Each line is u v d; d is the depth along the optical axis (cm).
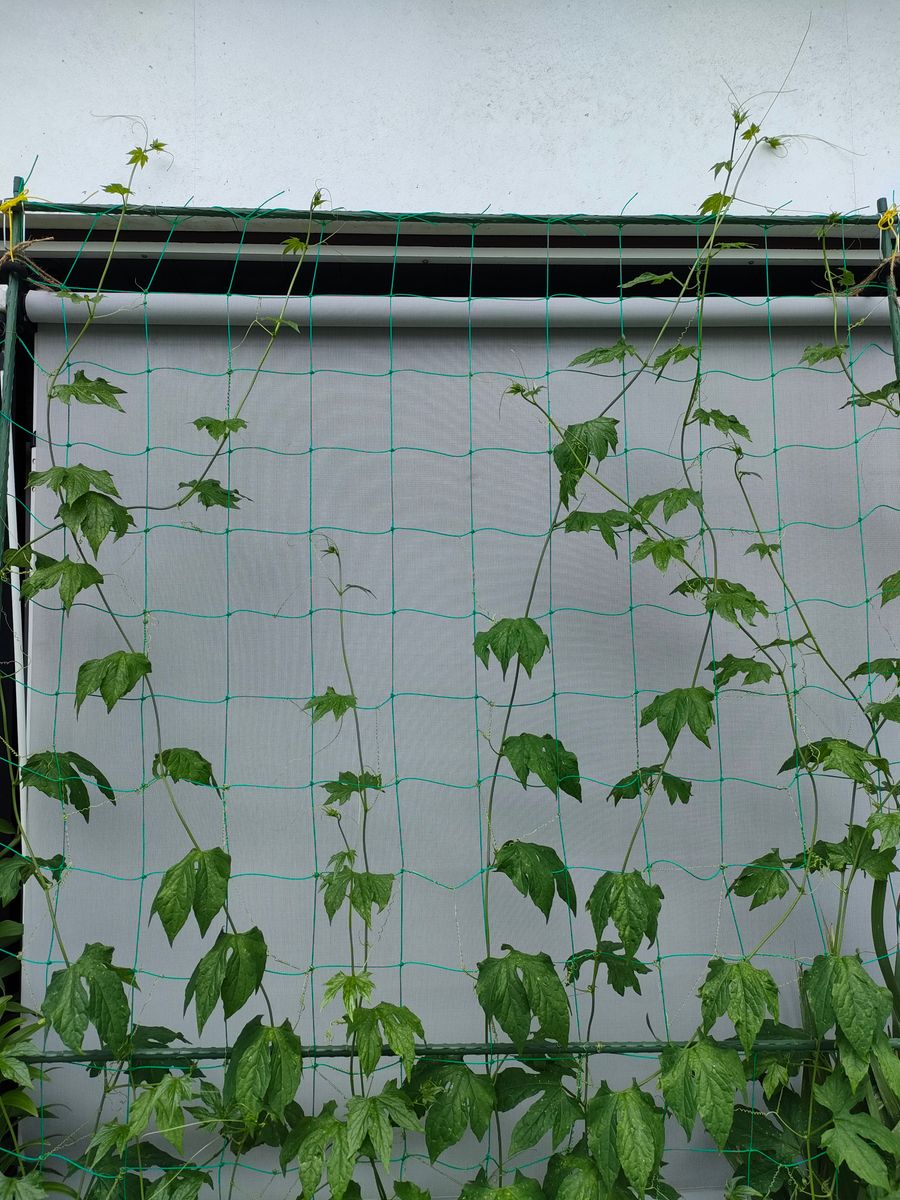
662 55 163
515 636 130
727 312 156
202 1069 148
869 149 164
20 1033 122
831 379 162
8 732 145
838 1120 123
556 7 163
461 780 154
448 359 161
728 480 160
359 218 145
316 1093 146
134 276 166
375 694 155
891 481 162
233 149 158
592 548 159
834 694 157
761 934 154
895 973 134
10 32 158
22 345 149
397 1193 122
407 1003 150
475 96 161
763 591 159
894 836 120
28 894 148
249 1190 145
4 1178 121
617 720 156
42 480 127
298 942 150
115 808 150
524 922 153
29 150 156
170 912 119
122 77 158
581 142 162
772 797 156
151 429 156
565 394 160
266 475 157
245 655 155
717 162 162
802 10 165
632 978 132
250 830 152
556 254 161
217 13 160
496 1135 148
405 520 158
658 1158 117
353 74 160
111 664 126
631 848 140
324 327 158
